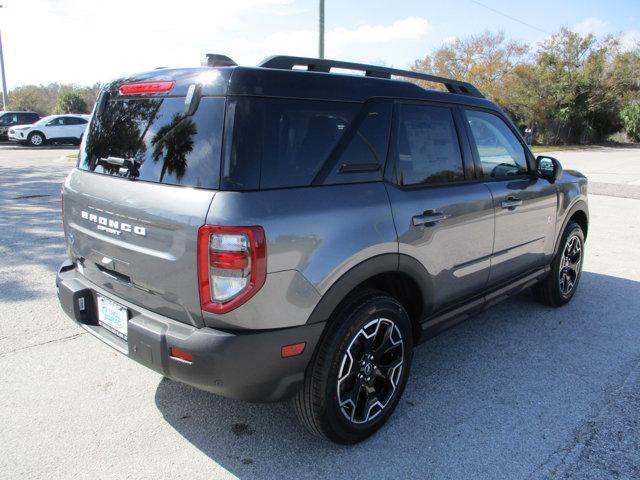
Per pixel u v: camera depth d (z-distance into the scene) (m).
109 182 2.73
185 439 2.81
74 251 3.12
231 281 2.22
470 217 3.32
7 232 7.14
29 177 13.52
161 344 2.38
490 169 3.67
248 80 2.36
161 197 2.40
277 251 2.27
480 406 3.17
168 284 2.40
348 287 2.54
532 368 3.66
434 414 3.09
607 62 35.25
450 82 3.57
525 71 34.16
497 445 2.80
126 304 2.70
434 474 2.57
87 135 3.13
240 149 2.28
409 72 3.29
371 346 2.76
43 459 2.62
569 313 4.70
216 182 2.27
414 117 3.09
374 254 2.65
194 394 3.25
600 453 2.74
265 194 2.30
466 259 3.37
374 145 2.80
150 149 2.57
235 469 2.59
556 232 4.44
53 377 3.40
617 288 5.39
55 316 4.34
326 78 2.67
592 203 10.64
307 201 2.42
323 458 2.68
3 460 2.61
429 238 3.00
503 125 3.89
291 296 2.35
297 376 2.46
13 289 4.93
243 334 2.29
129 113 2.78
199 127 2.37
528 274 4.23
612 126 37.75
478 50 35.34
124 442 2.78
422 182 3.07
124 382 3.37
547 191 4.19
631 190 12.45
